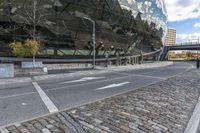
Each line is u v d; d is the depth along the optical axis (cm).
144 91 1074
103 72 2742
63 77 2061
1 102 870
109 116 622
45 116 626
